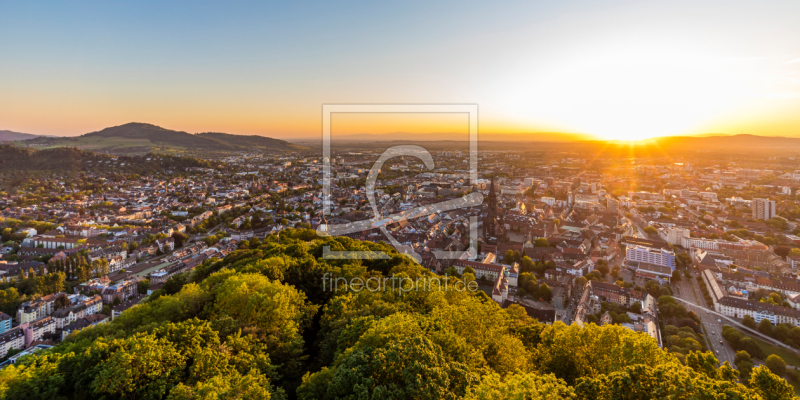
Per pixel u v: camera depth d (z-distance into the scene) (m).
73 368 71.19
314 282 131.62
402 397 54.38
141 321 112.12
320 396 63.97
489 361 85.50
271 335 88.56
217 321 89.38
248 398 57.72
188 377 69.94
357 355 63.91
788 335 189.25
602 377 63.53
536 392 55.62
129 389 63.19
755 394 53.78
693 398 51.81
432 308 108.00
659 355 77.12
